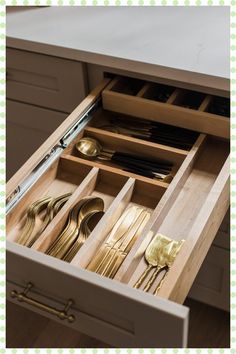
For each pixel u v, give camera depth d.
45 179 1.01
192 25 1.22
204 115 1.04
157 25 1.23
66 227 0.92
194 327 1.46
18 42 1.22
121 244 0.89
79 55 1.15
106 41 1.17
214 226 0.90
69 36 1.21
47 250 0.88
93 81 1.22
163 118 1.10
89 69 1.20
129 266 0.80
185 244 0.78
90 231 0.93
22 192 0.95
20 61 1.27
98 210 0.97
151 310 0.67
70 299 0.77
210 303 1.42
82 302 0.76
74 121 1.06
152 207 0.98
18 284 0.82
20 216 0.95
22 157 1.50
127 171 1.06
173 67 1.06
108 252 0.87
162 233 0.91
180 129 1.15
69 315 0.79
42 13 1.34
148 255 0.85
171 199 0.93
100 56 1.13
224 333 1.44
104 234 0.89
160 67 1.07
